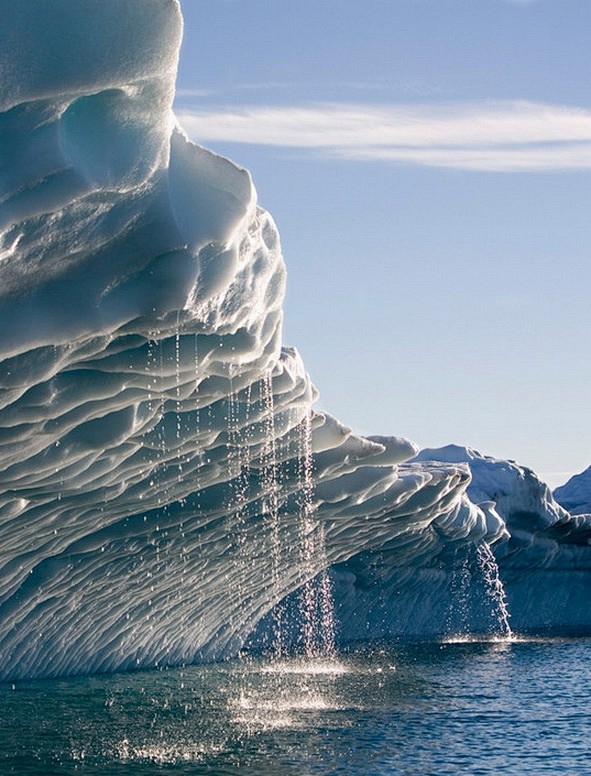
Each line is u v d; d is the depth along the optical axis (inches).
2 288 874.8
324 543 2470.5
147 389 1222.9
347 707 1911.9
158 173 858.1
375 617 3599.9
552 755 1505.9
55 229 834.2
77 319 937.5
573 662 2851.9
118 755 1411.2
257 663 2714.1
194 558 2142.0
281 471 1863.9
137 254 915.4
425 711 1884.8
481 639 3673.7
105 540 1833.2
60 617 1993.1
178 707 1847.9
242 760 1401.3
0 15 709.9
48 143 753.0
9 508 1424.7
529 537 4001.0
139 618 2276.1
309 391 1592.0
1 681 2011.6
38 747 1454.2
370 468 2050.9
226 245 958.4
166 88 798.5
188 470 1630.2
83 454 1310.3
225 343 1168.2
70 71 729.0
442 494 2479.1
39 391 1079.6
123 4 737.0
